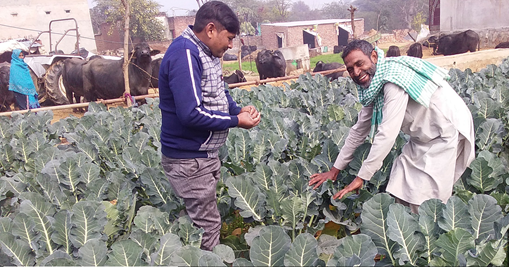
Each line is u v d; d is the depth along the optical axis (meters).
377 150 3.14
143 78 11.93
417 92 3.08
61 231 3.06
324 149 4.29
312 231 3.51
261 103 7.18
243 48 45.41
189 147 2.95
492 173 3.77
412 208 3.44
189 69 2.71
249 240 3.23
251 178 3.86
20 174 4.51
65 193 3.97
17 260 2.82
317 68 16.50
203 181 3.05
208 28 2.74
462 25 30.86
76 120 6.96
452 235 2.47
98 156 5.21
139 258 2.62
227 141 4.79
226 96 3.38
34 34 37.75
